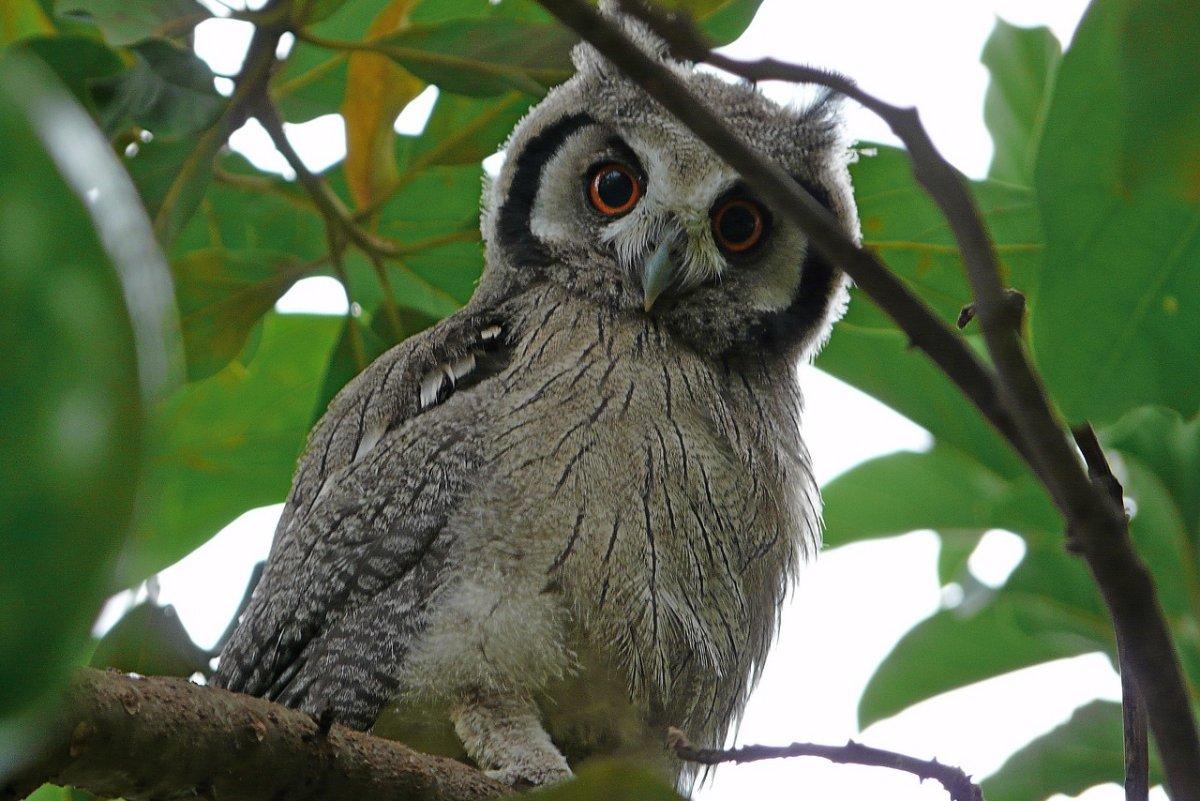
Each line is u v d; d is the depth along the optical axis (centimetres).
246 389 977
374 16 887
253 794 502
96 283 190
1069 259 534
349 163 862
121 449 186
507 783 688
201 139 734
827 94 955
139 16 715
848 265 352
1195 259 528
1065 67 485
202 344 847
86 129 202
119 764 455
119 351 188
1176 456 836
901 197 853
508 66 754
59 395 186
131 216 198
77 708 436
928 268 866
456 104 855
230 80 752
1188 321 543
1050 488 364
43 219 190
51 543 184
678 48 371
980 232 351
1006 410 363
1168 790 371
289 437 984
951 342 356
